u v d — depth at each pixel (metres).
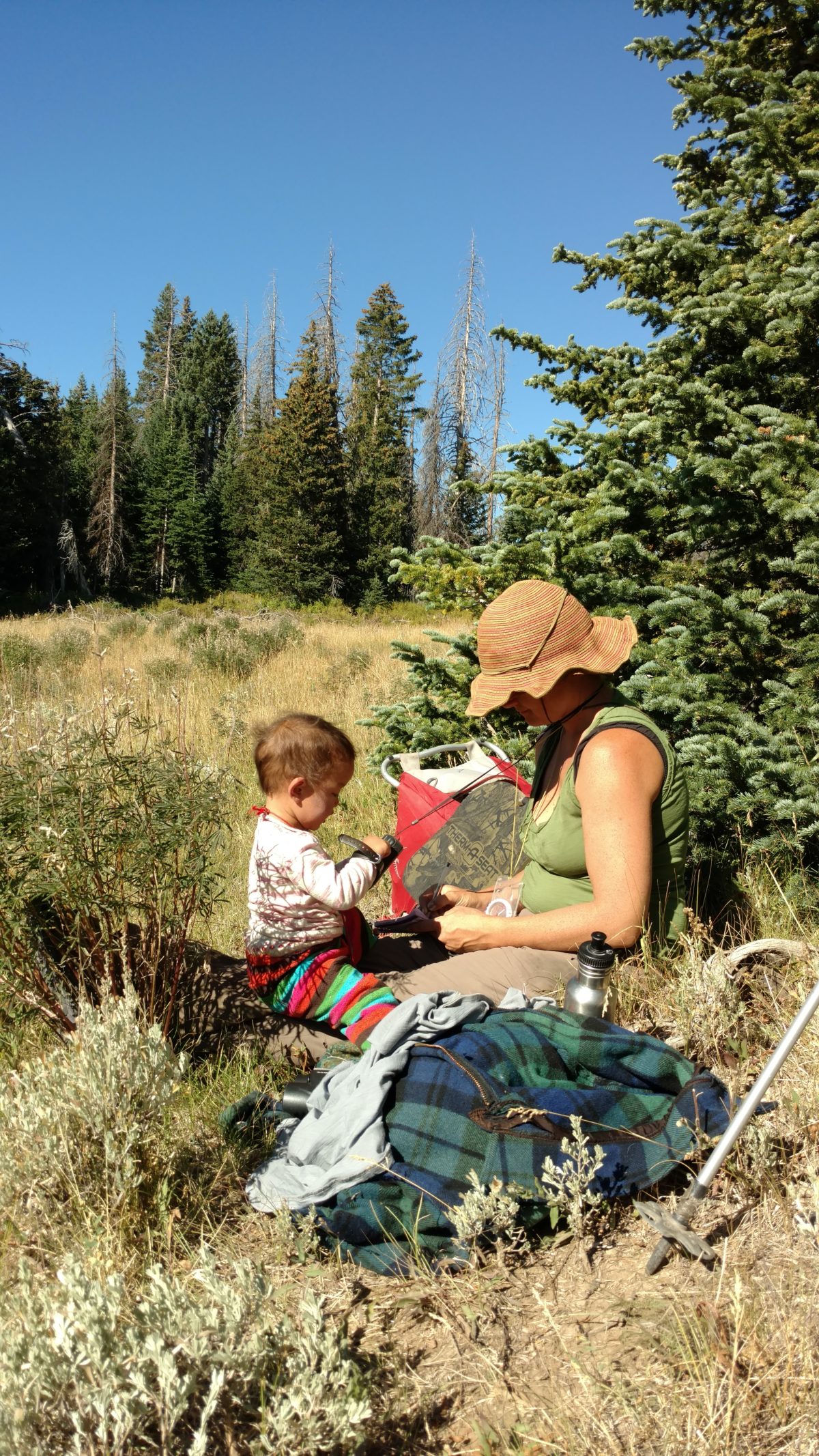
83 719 3.43
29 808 2.83
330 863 2.81
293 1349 1.69
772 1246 2.06
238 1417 1.61
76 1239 2.11
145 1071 2.26
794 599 3.68
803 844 3.65
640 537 4.41
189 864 2.97
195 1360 1.58
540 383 5.25
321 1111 2.42
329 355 70.19
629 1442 1.59
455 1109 2.23
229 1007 3.10
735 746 3.58
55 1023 2.96
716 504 3.84
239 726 6.22
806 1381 1.67
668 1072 2.34
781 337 4.02
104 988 2.80
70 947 2.90
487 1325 1.92
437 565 4.56
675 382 3.86
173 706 5.66
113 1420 1.49
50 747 2.99
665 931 3.03
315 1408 1.54
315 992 2.79
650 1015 2.89
